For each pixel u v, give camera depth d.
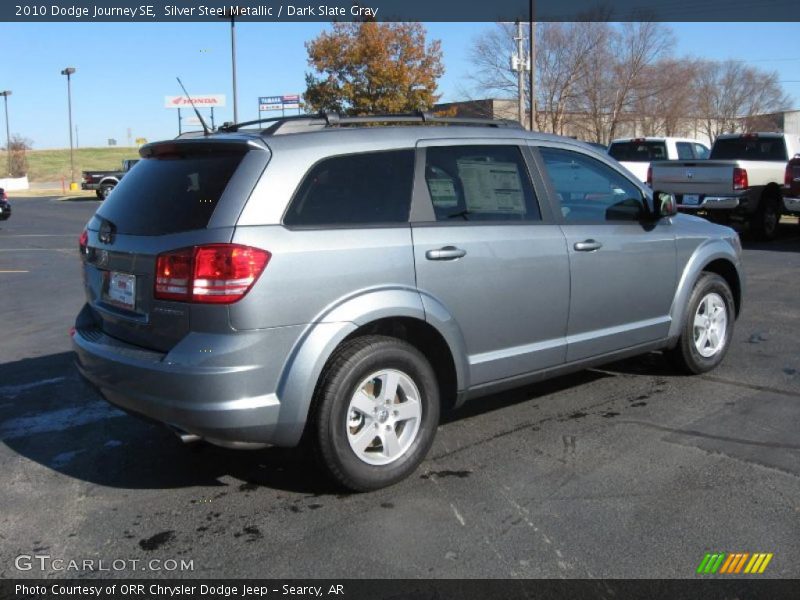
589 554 3.34
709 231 5.92
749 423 4.85
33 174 70.81
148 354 3.70
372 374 3.87
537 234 4.60
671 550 3.36
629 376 5.91
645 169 17.45
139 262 3.78
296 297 3.62
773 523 3.58
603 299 5.00
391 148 4.14
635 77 42.47
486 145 4.55
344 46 28.91
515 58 33.22
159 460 4.48
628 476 4.11
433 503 3.85
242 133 3.98
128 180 4.29
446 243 4.16
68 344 7.43
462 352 4.27
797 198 13.37
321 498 3.94
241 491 4.04
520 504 3.82
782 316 7.86
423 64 29.48
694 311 5.69
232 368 3.49
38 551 3.46
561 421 4.97
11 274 12.42
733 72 53.19
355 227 3.87
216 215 3.58
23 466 4.42
